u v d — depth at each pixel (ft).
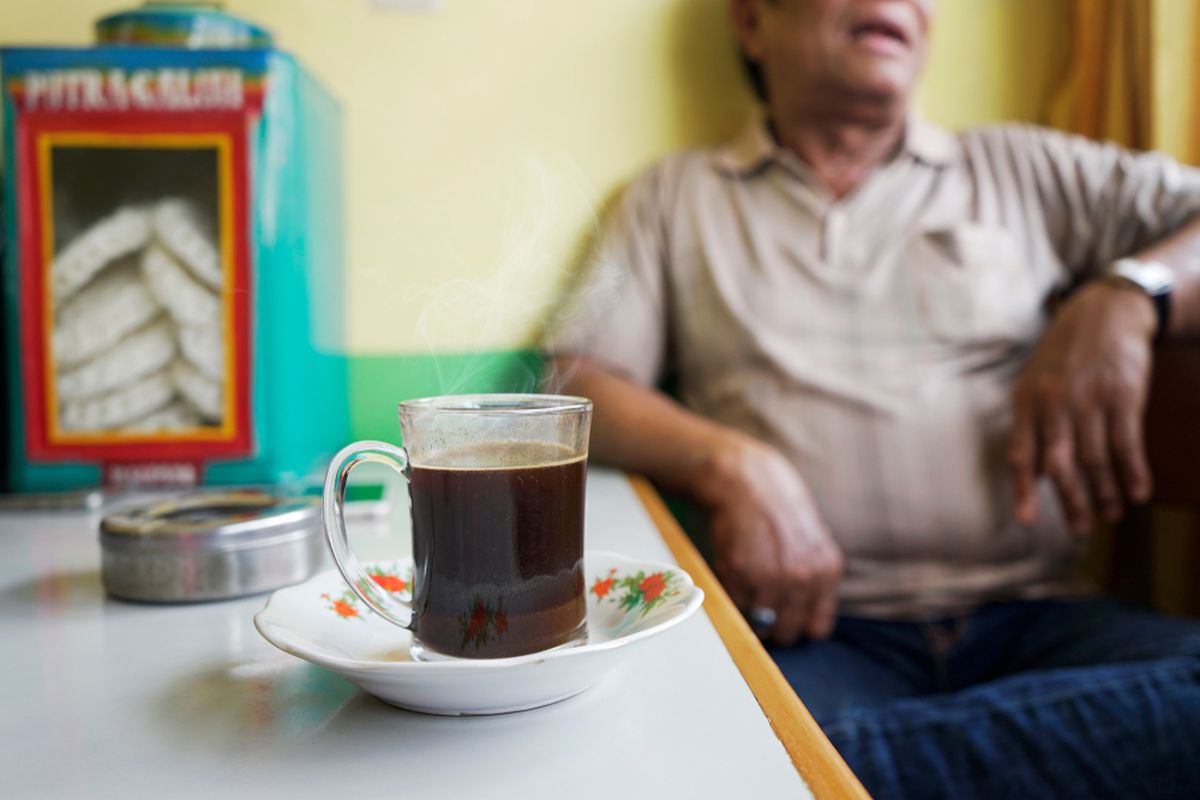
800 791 1.14
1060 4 4.68
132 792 1.17
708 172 4.34
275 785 1.18
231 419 3.25
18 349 3.21
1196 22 4.47
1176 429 4.00
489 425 1.47
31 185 3.16
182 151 3.18
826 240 4.16
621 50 4.43
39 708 1.46
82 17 4.07
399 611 1.59
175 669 1.64
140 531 2.04
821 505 4.02
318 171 3.65
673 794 1.13
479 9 4.32
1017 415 3.76
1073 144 4.34
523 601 1.45
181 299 3.22
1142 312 3.68
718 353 4.22
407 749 1.28
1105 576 4.84
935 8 4.66
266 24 4.19
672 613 1.48
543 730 1.33
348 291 4.31
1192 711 2.50
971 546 3.96
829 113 4.15
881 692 3.35
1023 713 2.48
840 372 4.09
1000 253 4.15
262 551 2.10
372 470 3.80
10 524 2.89
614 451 3.75
